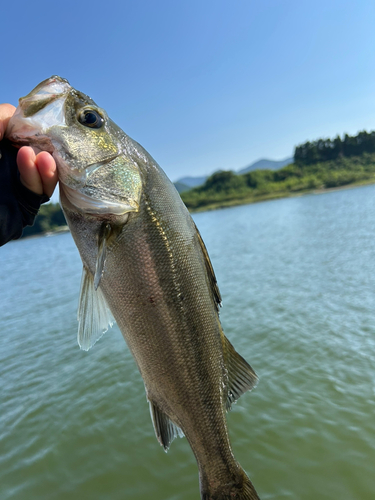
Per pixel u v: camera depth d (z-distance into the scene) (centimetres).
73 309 175
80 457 68
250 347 103
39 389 96
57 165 26
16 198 25
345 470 57
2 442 75
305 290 151
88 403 85
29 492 61
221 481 30
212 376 31
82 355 115
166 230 29
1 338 147
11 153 26
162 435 30
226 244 355
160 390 30
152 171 30
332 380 80
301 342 101
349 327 106
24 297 227
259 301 144
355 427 65
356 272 167
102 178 28
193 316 30
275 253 256
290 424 69
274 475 58
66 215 29
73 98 28
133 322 29
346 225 350
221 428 31
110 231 28
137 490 59
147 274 28
